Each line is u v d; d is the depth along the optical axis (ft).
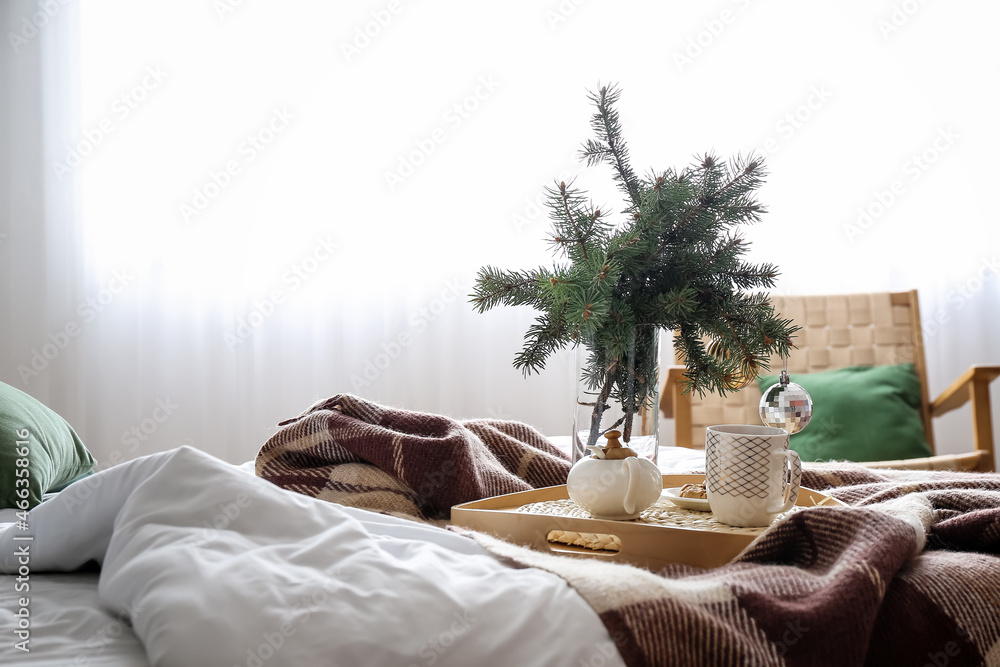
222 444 9.07
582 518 2.86
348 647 1.92
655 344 3.17
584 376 3.14
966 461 6.93
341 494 3.54
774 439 2.86
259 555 2.20
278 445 3.78
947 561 2.55
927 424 8.23
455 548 2.71
